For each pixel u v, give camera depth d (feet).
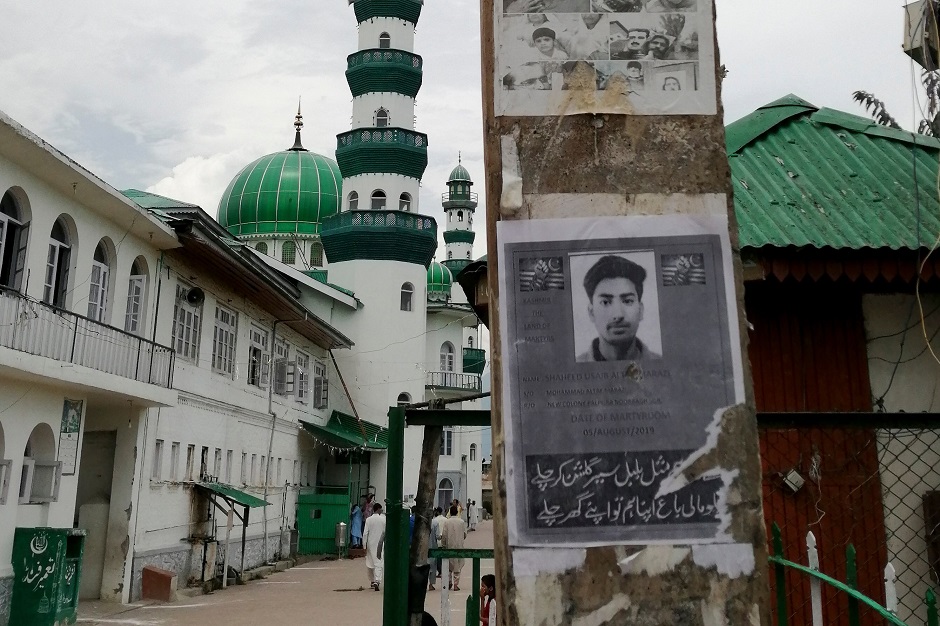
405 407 10.66
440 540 49.14
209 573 60.59
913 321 17.19
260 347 80.69
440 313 139.95
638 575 7.71
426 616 10.91
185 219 53.06
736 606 7.65
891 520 16.37
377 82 120.78
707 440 7.94
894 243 15.87
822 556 16.26
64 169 41.86
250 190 136.87
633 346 8.13
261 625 43.19
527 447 7.98
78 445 46.34
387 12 122.72
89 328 46.29
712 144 8.61
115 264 50.03
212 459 66.64
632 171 8.53
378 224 115.65
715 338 8.16
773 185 18.06
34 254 41.50
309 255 135.13
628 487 7.88
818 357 17.19
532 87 8.73
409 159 120.16
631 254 8.33
